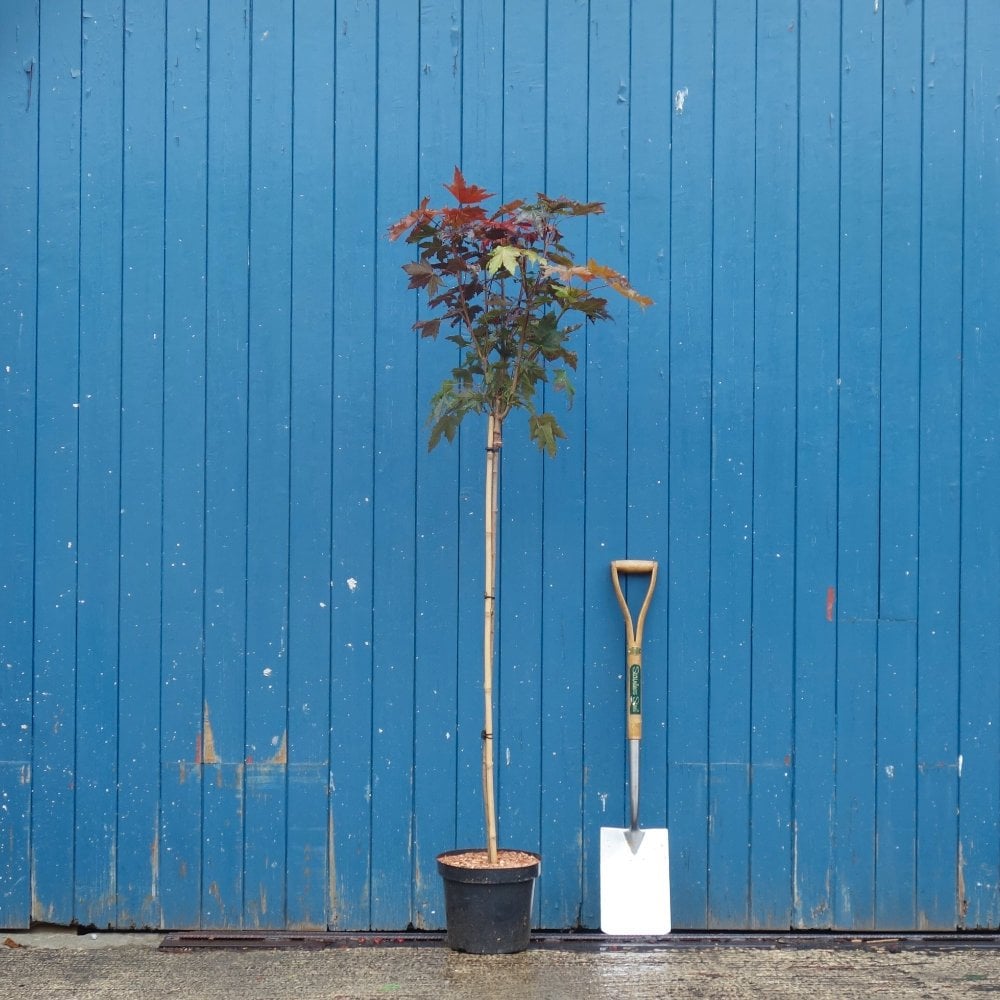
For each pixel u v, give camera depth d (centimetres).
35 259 365
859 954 347
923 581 367
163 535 365
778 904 365
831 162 368
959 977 329
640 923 350
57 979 325
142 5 365
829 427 368
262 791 365
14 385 364
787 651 367
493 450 334
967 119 369
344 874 364
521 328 327
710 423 368
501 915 338
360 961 337
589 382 368
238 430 366
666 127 368
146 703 364
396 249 367
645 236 368
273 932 362
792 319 368
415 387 367
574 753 366
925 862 366
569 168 367
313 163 366
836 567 367
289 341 367
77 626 364
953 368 368
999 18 368
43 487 364
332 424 367
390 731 365
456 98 367
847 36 368
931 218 368
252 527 366
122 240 365
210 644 365
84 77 365
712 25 368
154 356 365
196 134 366
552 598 367
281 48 367
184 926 363
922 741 366
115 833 364
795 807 366
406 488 367
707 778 366
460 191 309
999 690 366
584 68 368
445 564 367
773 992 316
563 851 366
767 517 367
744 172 368
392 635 366
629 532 367
